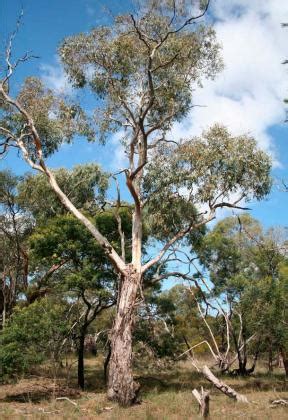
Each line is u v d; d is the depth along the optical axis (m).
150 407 14.74
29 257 25.94
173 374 26.02
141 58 19.80
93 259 21.25
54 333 17.45
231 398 16.05
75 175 27.91
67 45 19.48
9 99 17.98
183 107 20.58
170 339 23.56
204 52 19.89
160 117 20.89
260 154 18.34
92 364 31.97
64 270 23.14
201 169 18.27
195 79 20.30
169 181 18.58
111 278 21.59
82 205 27.95
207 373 16.38
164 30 19.28
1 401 16.59
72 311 21.75
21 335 16.88
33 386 19.53
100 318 30.34
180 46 19.38
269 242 29.84
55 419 13.21
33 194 29.20
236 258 31.39
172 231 20.34
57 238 20.97
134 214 18.88
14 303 29.45
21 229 32.06
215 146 18.55
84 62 19.84
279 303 21.91
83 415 14.00
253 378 26.88
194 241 22.31
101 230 22.19
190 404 15.05
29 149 20.33
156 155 19.72
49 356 17.77
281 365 37.94
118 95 20.39
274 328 22.56
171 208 19.22
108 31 19.42
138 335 22.59
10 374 17.02
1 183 30.14
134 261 17.95
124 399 15.72
